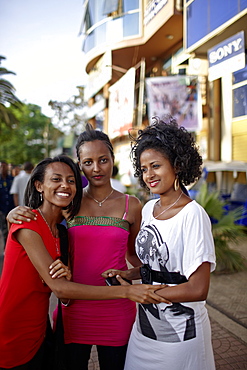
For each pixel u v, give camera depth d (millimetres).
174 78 8688
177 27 10188
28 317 1525
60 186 1590
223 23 6754
